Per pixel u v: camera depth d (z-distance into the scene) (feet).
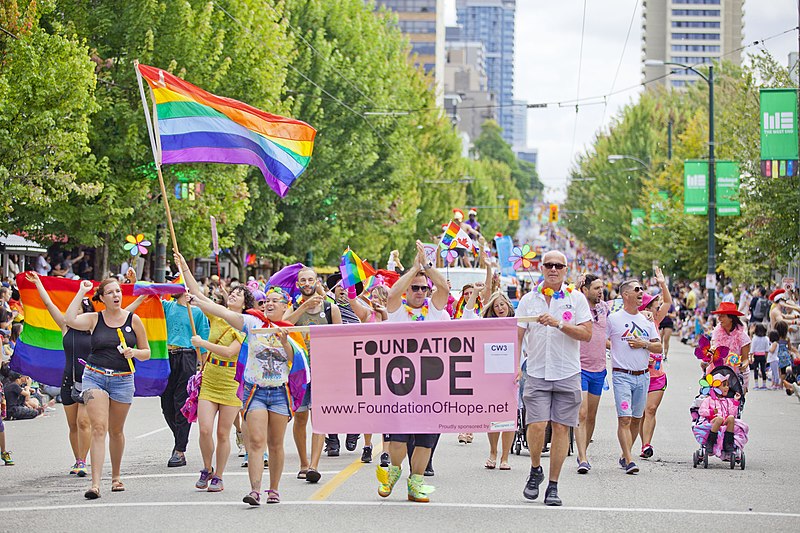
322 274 205.16
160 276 103.76
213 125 44.60
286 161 45.96
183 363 45.37
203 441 38.60
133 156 96.27
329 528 31.58
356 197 163.73
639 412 45.01
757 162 123.85
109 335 38.14
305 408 41.11
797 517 33.83
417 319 37.52
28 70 77.10
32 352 45.34
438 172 245.45
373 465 45.29
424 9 624.59
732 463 44.83
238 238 141.28
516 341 35.55
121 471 44.16
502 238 88.58
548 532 31.17
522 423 48.67
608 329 44.83
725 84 230.48
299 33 149.69
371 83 165.27
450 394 35.94
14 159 77.30
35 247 107.45
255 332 35.24
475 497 37.19
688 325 156.76
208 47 102.06
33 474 43.52
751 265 143.02
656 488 39.55
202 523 32.35
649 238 211.82
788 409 72.28
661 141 289.12
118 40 98.22
